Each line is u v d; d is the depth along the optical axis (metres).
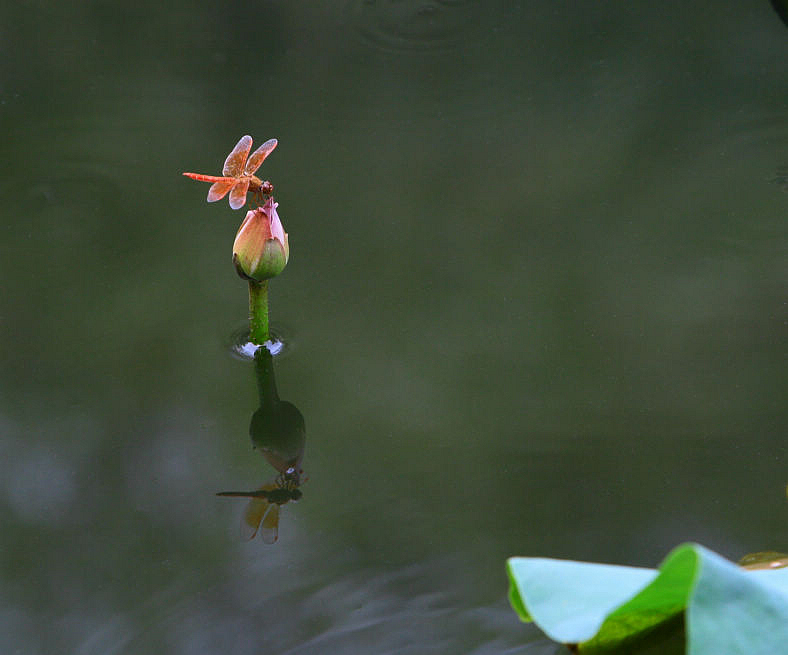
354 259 4.00
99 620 3.76
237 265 3.89
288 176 4.09
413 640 3.74
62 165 4.09
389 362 3.91
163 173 4.09
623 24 4.27
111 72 4.22
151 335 3.93
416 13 4.30
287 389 3.89
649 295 3.95
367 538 3.79
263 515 3.81
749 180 4.05
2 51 4.25
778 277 3.96
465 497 3.81
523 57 4.23
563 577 3.71
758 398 3.87
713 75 4.19
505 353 3.91
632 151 4.10
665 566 3.67
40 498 3.82
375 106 4.17
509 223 4.03
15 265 3.99
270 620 3.75
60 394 3.89
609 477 3.82
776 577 3.72
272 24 4.30
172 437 3.86
